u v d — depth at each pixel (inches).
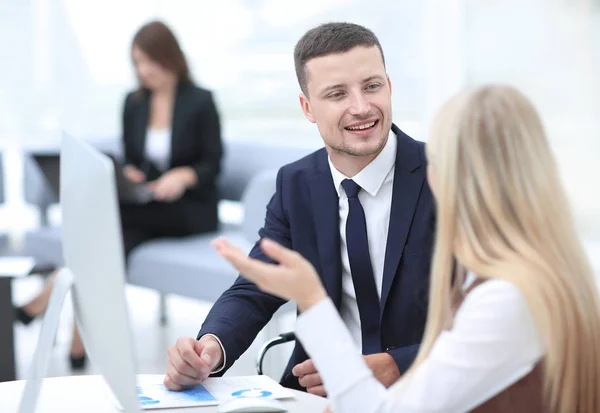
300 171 89.8
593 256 217.9
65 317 212.8
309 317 57.6
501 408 56.6
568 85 223.1
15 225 240.2
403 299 83.8
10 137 239.6
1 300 145.1
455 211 57.7
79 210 60.5
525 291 54.9
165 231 182.5
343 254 86.7
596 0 219.3
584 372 56.6
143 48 186.9
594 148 224.4
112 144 211.6
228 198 194.1
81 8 239.5
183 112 186.9
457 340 55.9
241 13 233.1
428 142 59.9
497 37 223.5
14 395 73.6
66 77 240.7
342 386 57.0
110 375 57.6
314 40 84.7
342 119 83.0
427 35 224.5
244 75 234.5
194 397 70.6
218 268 159.3
